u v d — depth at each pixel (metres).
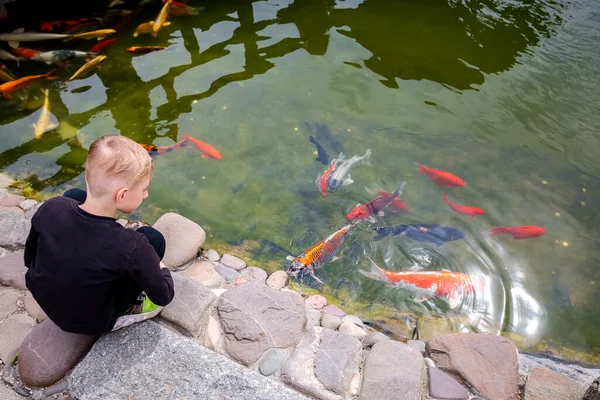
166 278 2.29
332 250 3.76
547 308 3.57
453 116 5.39
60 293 1.97
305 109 5.31
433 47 6.51
